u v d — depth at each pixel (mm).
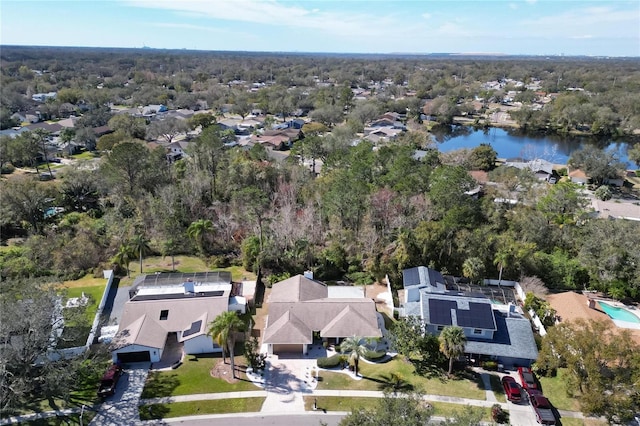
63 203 83188
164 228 69125
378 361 43500
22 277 55656
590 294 57250
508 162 119875
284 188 78938
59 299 43844
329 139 112688
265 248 61781
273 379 40719
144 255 66500
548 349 38781
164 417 36000
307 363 42906
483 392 39094
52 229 71000
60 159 120875
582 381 35281
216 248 68188
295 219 68688
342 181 70562
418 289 52281
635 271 54000
